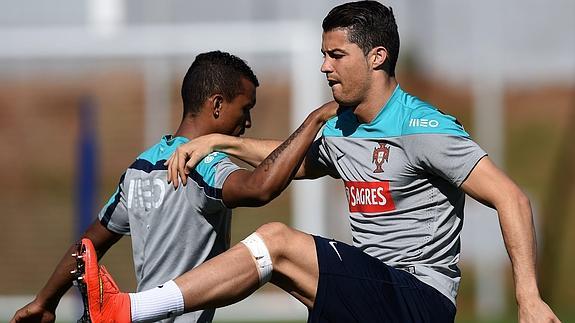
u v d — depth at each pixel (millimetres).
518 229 15867
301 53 44219
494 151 56844
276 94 46000
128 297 15781
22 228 48188
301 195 43781
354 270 16688
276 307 42688
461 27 94812
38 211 48344
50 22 62781
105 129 47250
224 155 17922
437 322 16875
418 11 94375
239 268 16109
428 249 17219
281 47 44312
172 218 17625
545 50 100375
